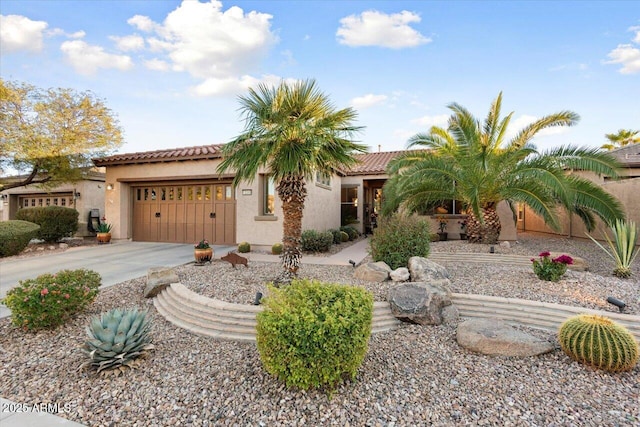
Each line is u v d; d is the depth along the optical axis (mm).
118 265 9219
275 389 3451
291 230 6875
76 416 3115
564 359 4199
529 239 13500
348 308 3525
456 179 10438
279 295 3826
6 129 12086
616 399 3398
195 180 13219
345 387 3494
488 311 5812
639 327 4984
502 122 10977
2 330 5148
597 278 7160
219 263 9273
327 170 7312
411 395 3418
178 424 2982
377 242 8156
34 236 11898
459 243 11508
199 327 5234
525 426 2957
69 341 4797
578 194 9828
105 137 13719
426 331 5141
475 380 3738
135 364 4008
